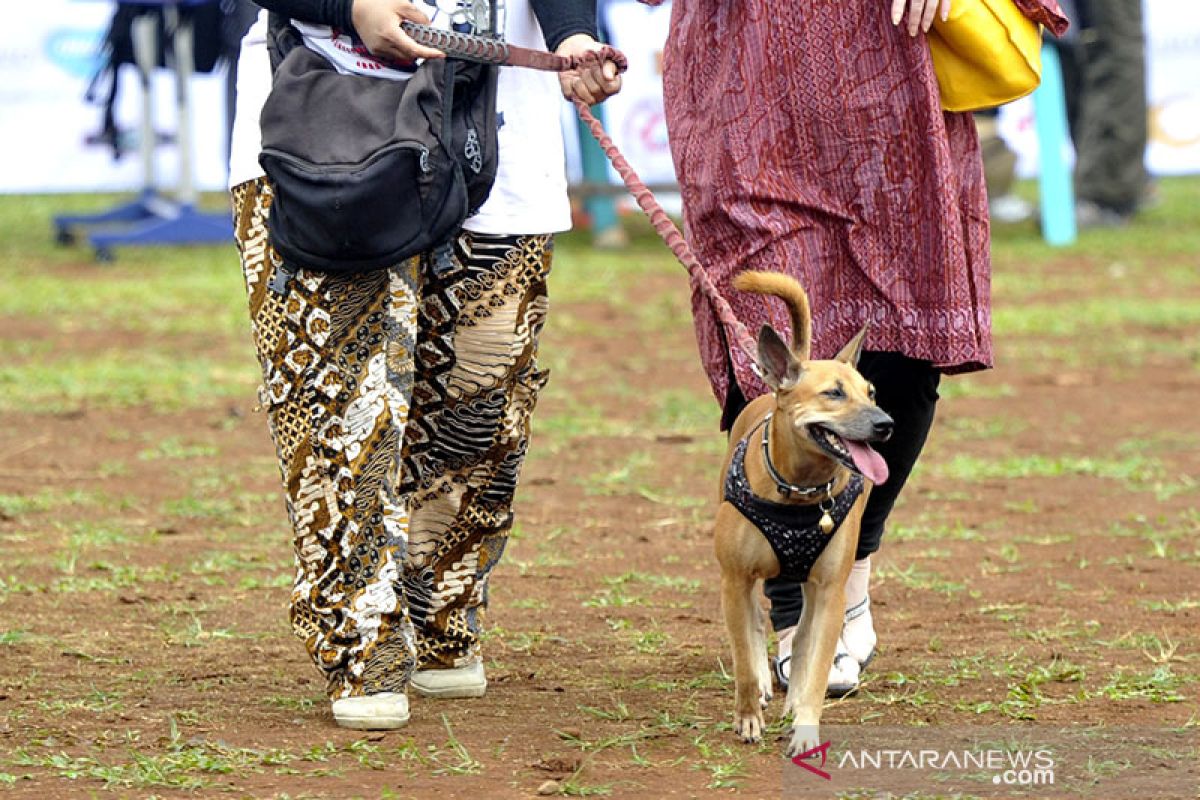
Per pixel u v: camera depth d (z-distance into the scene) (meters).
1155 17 42.88
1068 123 37.56
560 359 22.05
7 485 14.98
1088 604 11.12
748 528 8.04
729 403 9.33
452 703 8.84
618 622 10.69
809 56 8.80
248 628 10.52
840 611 8.10
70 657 9.71
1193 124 42.97
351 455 8.14
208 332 24.05
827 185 8.88
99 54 33.75
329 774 7.39
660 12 36.03
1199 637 10.17
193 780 7.25
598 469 15.86
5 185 41.69
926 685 9.15
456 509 8.80
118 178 41.62
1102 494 14.91
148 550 12.70
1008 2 8.78
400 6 7.78
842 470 8.02
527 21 8.77
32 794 7.07
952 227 8.73
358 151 7.71
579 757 7.73
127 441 17.11
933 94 8.71
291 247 7.83
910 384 9.08
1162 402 19.48
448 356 8.51
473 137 7.99
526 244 8.50
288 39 8.15
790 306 8.26
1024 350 22.86
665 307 26.30
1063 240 34.09
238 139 8.29
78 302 26.34
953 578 11.93
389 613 8.20
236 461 16.20
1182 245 33.41
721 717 8.53
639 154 36.06
